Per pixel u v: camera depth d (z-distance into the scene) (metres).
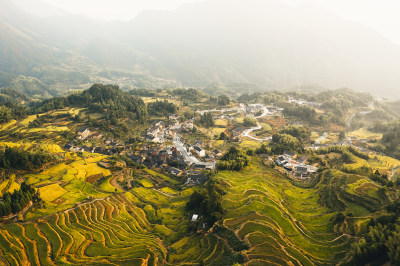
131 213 96.88
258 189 108.00
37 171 116.44
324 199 103.69
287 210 93.88
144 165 149.88
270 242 69.31
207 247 73.19
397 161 176.62
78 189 107.38
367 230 71.56
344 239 72.31
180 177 140.38
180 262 68.94
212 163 155.62
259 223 79.31
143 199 110.25
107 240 77.31
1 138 168.00
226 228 78.19
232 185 112.75
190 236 82.06
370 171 141.62
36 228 77.25
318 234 78.00
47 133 181.62
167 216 97.19
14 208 82.62
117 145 181.38
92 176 121.25
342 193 100.56
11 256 64.81
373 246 56.09
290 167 143.12
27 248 68.56
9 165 109.19
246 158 145.00
